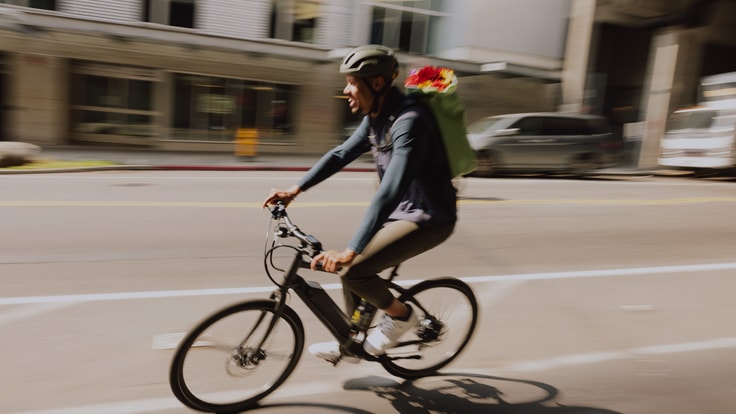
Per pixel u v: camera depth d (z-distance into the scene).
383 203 2.54
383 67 2.62
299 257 2.91
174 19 16.78
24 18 14.65
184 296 4.59
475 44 20.95
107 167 12.89
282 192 3.07
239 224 7.24
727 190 13.49
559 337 4.09
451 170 2.82
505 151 14.25
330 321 3.03
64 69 15.92
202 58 16.94
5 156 12.02
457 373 3.50
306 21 18.30
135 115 16.89
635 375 3.54
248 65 17.52
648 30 23.72
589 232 7.74
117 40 15.89
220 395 2.96
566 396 3.25
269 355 3.06
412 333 3.45
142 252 5.78
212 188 10.38
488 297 4.89
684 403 3.21
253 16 17.62
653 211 9.76
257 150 18.16
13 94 15.49
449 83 2.66
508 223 8.11
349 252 2.56
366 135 3.04
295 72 18.17
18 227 6.55
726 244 7.30
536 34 22.23
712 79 16.58
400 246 2.82
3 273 4.93
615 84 26.22
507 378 3.46
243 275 5.20
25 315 4.06
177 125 17.31
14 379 3.17
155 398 3.06
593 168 15.31
